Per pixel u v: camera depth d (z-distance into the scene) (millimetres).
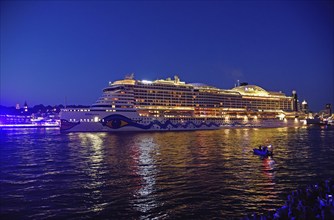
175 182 34188
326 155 56406
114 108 132000
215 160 49938
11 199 28031
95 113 129000
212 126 166875
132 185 32906
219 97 174875
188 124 155625
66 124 127688
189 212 24594
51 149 69500
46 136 123812
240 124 180625
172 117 150125
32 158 54281
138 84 143250
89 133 127938
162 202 26984
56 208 25594
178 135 116438
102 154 58844
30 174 39156
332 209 18188
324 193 22547
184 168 42625
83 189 31359
